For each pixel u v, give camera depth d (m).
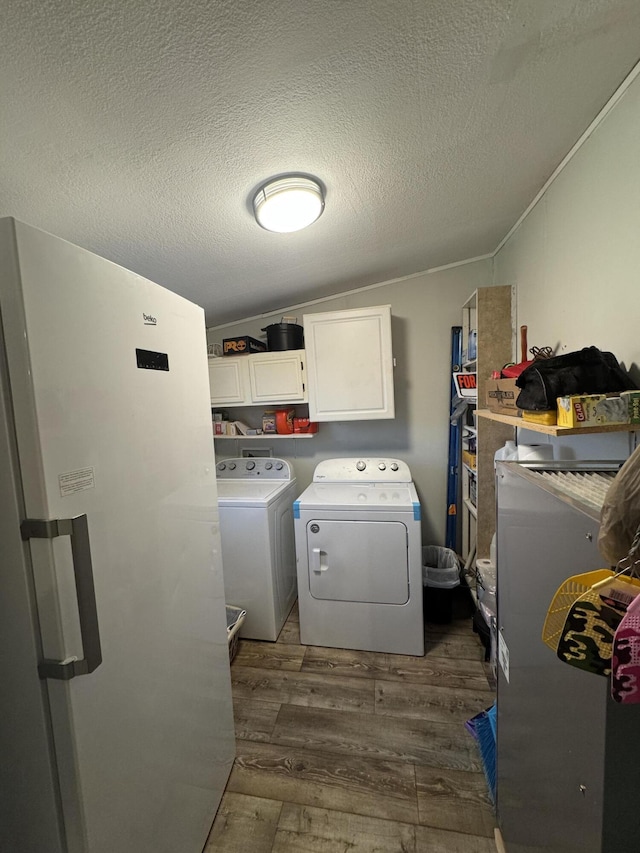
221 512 2.08
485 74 0.87
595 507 0.53
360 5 0.67
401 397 2.57
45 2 0.59
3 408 0.61
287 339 2.44
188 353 1.10
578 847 0.55
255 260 1.77
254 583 2.08
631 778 0.47
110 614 0.75
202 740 1.11
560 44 0.80
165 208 1.22
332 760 1.36
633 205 0.94
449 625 2.13
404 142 1.08
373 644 1.96
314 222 1.48
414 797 1.22
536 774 0.72
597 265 1.11
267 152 1.04
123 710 0.78
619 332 1.02
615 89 0.97
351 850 1.08
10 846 0.70
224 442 2.91
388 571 1.91
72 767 0.66
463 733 1.44
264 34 0.70
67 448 0.66
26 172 0.94
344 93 0.87
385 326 2.24
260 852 1.09
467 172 1.29
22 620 0.64
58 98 0.76
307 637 2.03
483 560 1.92
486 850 1.07
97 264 0.74
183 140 0.94
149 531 0.89
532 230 1.62
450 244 2.03
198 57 0.73
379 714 1.55
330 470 2.47
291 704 1.62
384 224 1.62
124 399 0.81
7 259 0.58
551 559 0.63
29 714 0.66
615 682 0.43
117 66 0.72
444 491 2.56
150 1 0.61
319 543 1.98
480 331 1.94
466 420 2.41
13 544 0.63
